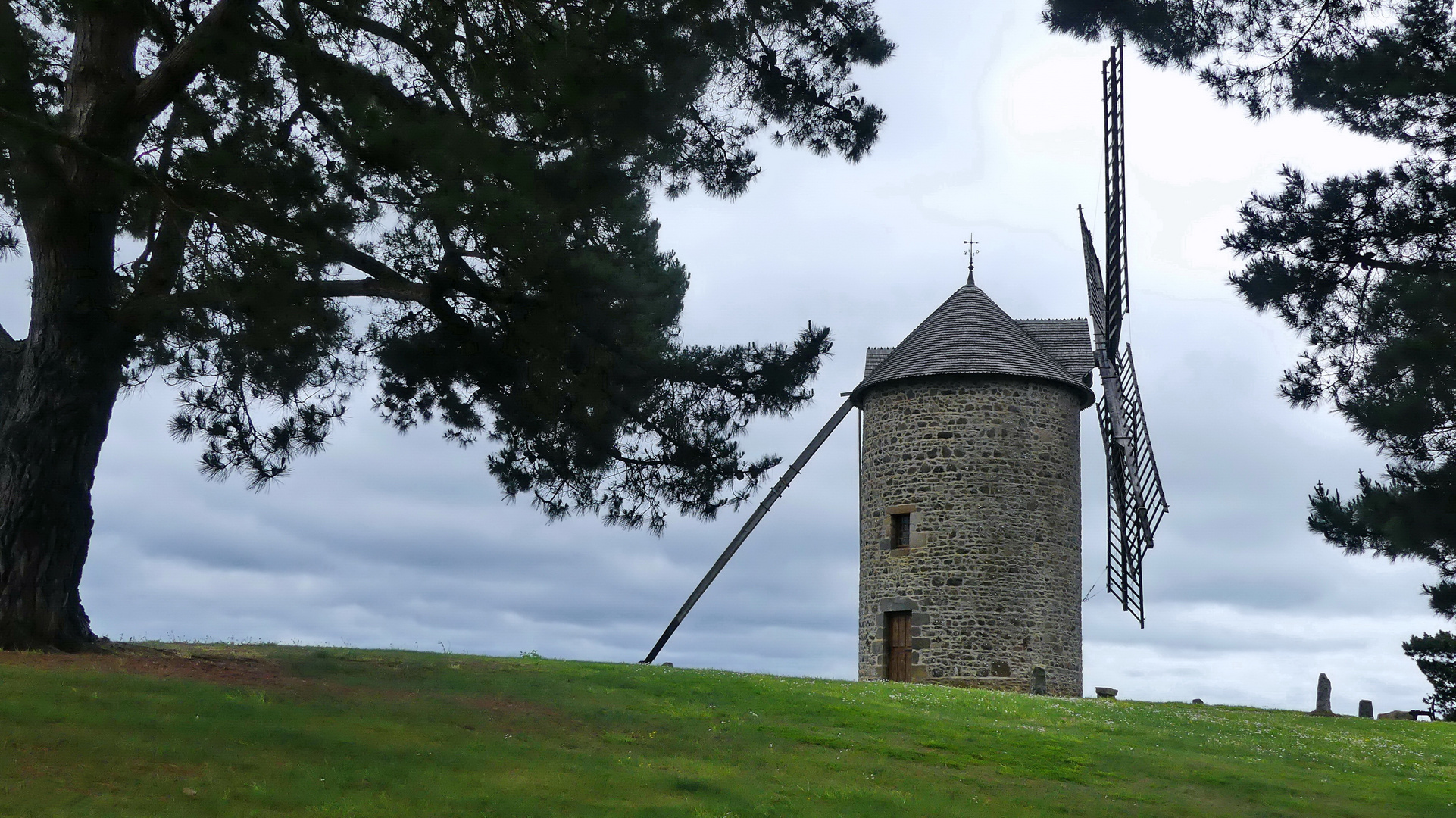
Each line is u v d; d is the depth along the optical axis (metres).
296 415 18.64
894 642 29.92
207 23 14.29
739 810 11.68
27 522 16.19
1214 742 19.53
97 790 9.93
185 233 15.14
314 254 14.00
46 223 14.16
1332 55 15.67
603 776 12.56
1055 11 15.98
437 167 13.68
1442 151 15.32
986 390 29.91
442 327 17.50
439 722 14.42
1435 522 13.66
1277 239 15.45
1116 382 32.03
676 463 19.36
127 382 19.22
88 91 15.42
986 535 29.14
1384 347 14.26
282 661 18.00
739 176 18.08
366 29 15.55
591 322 16.84
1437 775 18.25
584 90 14.34
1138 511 30.59
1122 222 32.31
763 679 21.80
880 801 12.70
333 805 10.24
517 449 20.59
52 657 15.50
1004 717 20.06
